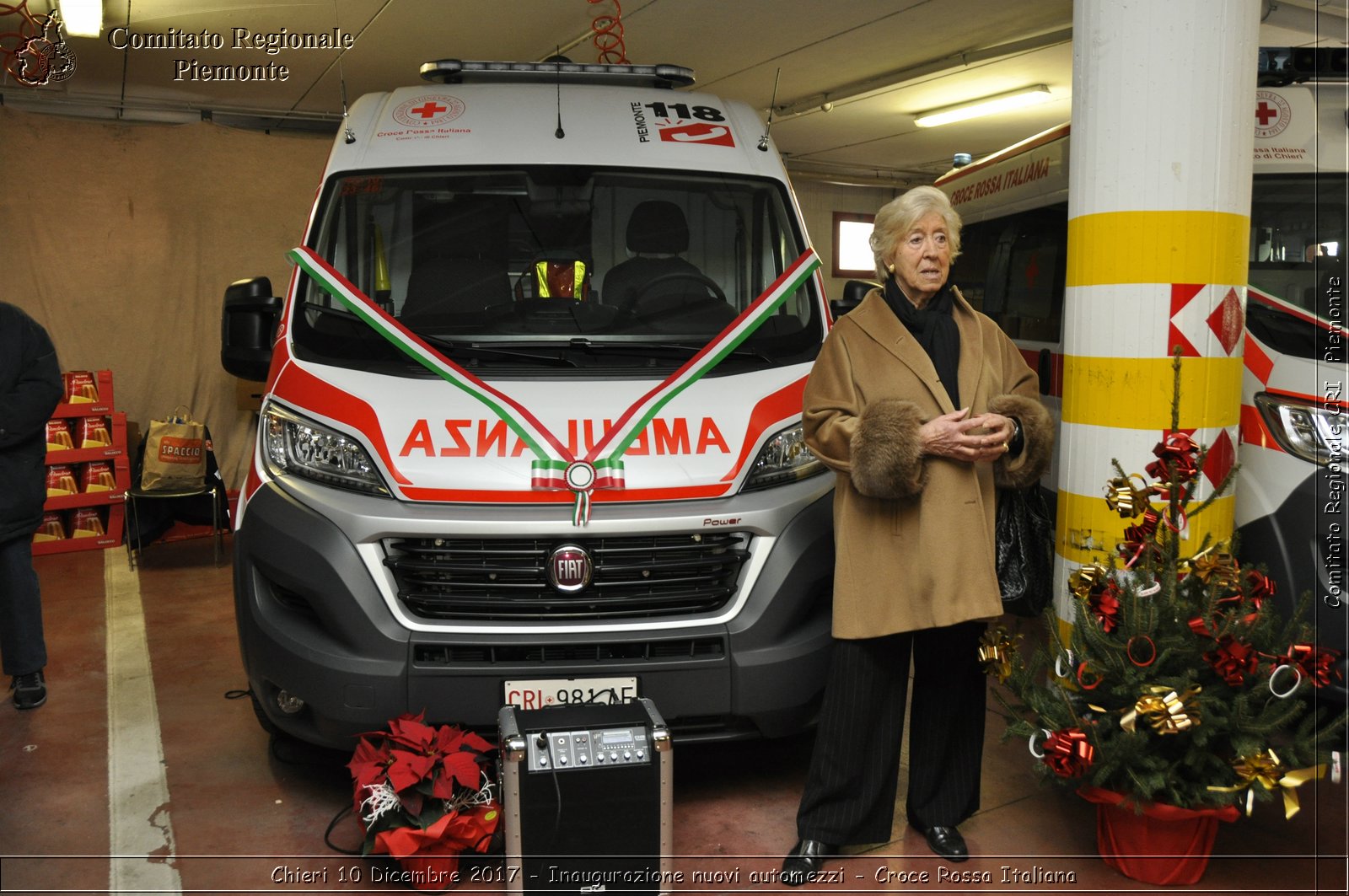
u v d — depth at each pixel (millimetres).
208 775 3570
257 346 3799
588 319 3537
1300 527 3621
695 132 4043
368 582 2965
